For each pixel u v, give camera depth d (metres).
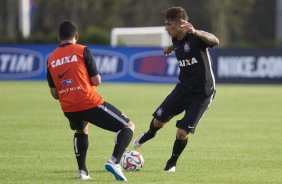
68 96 28.58
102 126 29.05
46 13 190.12
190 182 29.88
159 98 79.06
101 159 37.06
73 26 29.11
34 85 98.31
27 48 107.06
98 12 191.00
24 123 54.19
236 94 85.31
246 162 36.09
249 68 101.75
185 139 32.12
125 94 84.38
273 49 100.81
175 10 30.89
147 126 53.03
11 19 155.50
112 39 131.75
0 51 107.50
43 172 32.47
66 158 37.09
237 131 50.25
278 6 151.00
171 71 103.88
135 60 104.81
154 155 38.56
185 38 31.33
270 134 48.59
